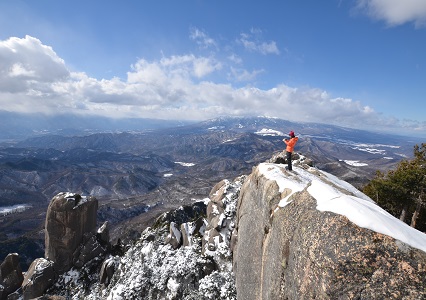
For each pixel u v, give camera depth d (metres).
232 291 21.91
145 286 27.09
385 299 7.66
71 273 38.94
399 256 8.22
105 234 43.81
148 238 35.03
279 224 12.91
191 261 27.09
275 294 11.86
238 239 21.08
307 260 9.73
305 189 12.86
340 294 8.28
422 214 33.66
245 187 23.16
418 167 30.62
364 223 9.08
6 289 36.59
